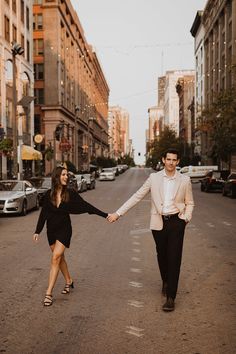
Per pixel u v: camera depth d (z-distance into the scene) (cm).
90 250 969
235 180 2747
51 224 585
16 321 512
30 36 4834
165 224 558
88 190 3719
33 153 4231
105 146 14388
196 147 8700
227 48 5878
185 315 529
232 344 441
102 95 13562
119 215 582
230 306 565
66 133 6775
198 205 2234
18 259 877
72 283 650
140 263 830
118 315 530
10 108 4069
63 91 6575
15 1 4259
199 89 8675
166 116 16838
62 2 6506
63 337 461
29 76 4747
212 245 1035
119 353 420
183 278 714
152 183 564
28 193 1827
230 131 3412
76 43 7788
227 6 5881
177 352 421
